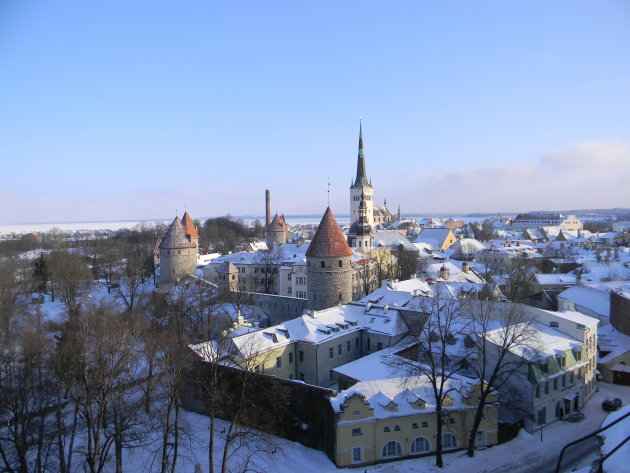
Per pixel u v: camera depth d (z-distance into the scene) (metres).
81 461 42.00
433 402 44.84
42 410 42.66
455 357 54.53
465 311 61.19
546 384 50.28
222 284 109.12
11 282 101.62
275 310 84.81
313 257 76.31
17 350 56.75
